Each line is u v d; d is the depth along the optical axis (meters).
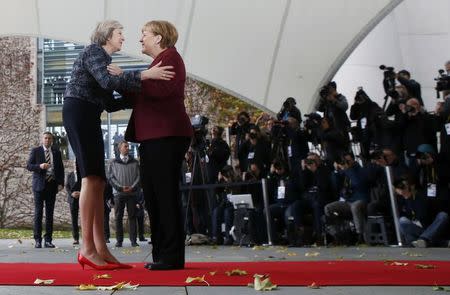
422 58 15.30
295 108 11.38
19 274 4.50
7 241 13.05
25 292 3.37
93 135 4.60
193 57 12.74
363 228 9.12
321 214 9.48
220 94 20.50
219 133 11.59
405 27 15.56
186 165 11.76
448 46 15.20
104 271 4.59
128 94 4.76
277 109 13.27
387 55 15.51
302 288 3.44
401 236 8.73
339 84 15.55
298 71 12.73
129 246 10.66
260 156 10.84
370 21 11.86
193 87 20.61
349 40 12.22
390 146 9.61
